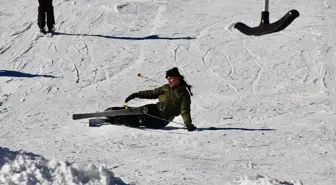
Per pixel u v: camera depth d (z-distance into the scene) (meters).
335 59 40.91
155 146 20.19
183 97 24.48
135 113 24.44
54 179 11.27
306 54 42.03
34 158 12.22
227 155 18.58
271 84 35.78
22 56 41.03
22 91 33.22
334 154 18.94
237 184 13.29
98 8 55.84
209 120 26.97
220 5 59.78
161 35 47.25
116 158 17.48
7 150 12.72
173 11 55.88
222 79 36.56
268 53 42.38
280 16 53.78
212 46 44.16
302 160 17.92
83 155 18.00
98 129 24.33
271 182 12.48
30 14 53.47
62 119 27.31
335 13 55.09
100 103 31.25
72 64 39.31
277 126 24.77
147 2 59.38
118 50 42.72
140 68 38.66
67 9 55.28
